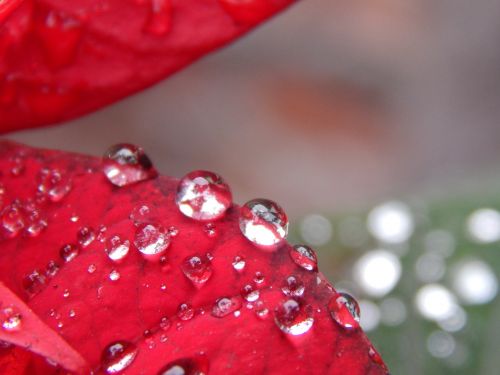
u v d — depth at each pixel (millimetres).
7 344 95
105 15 114
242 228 97
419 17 357
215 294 95
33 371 95
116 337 95
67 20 113
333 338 92
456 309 158
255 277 95
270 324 93
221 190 99
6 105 114
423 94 345
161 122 331
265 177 327
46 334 89
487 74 341
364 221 179
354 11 353
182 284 96
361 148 339
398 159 335
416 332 156
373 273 167
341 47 349
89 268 97
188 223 98
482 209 173
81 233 100
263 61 347
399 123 343
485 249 166
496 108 334
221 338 93
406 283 165
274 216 99
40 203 102
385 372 91
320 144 337
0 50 113
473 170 320
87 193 102
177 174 323
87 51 114
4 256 100
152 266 96
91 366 94
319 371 91
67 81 114
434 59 349
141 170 102
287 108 343
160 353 93
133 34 114
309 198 323
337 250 176
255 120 339
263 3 112
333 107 344
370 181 329
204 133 333
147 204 100
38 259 99
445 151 330
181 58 114
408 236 173
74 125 319
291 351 92
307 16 350
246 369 92
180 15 114
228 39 113
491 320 154
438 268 165
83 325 95
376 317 160
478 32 349
